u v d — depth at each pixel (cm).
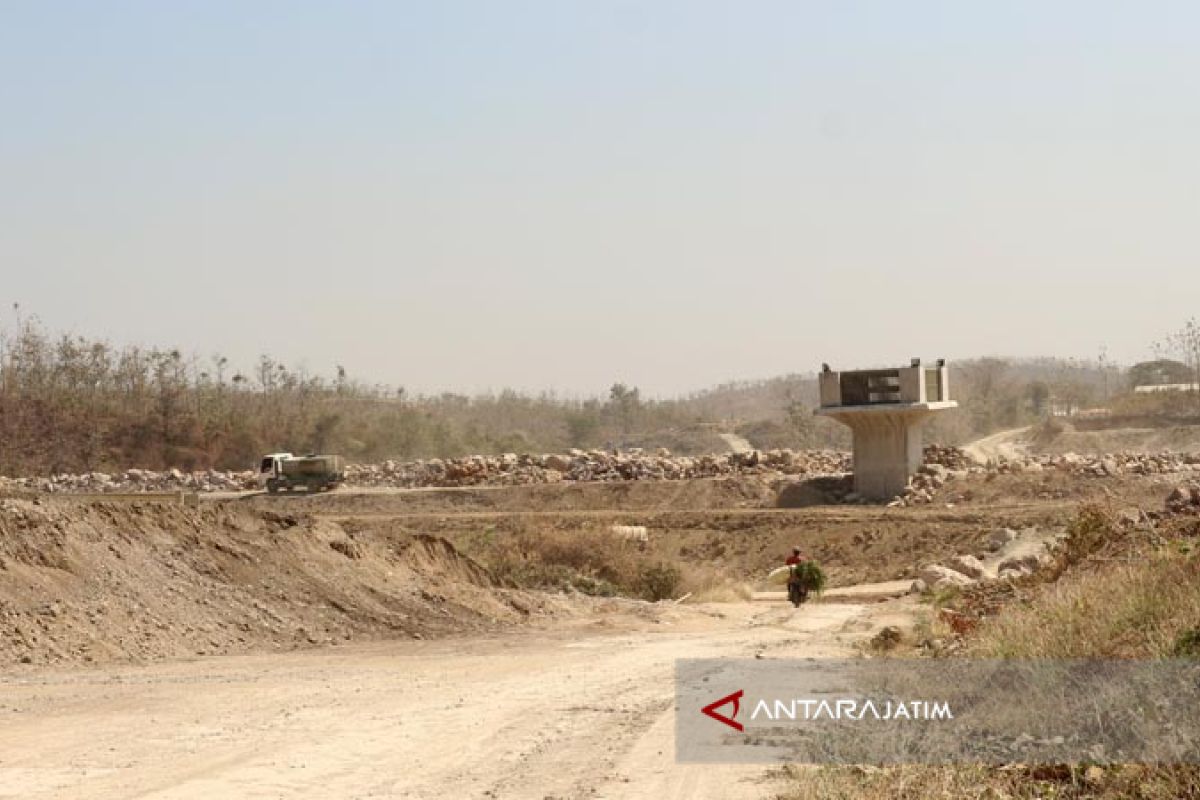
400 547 3703
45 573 2641
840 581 5425
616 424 17300
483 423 15812
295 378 12975
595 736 1680
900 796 1289
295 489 8306
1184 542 2264
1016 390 17025
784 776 1405
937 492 6756
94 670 2353
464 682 2262
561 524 6638
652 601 4728
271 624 2917
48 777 1404
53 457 10200
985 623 2272
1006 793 1277
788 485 7288
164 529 3058
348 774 1442
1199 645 1522
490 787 1369
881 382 6888
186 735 1694
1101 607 1820
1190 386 13425
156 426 11056
